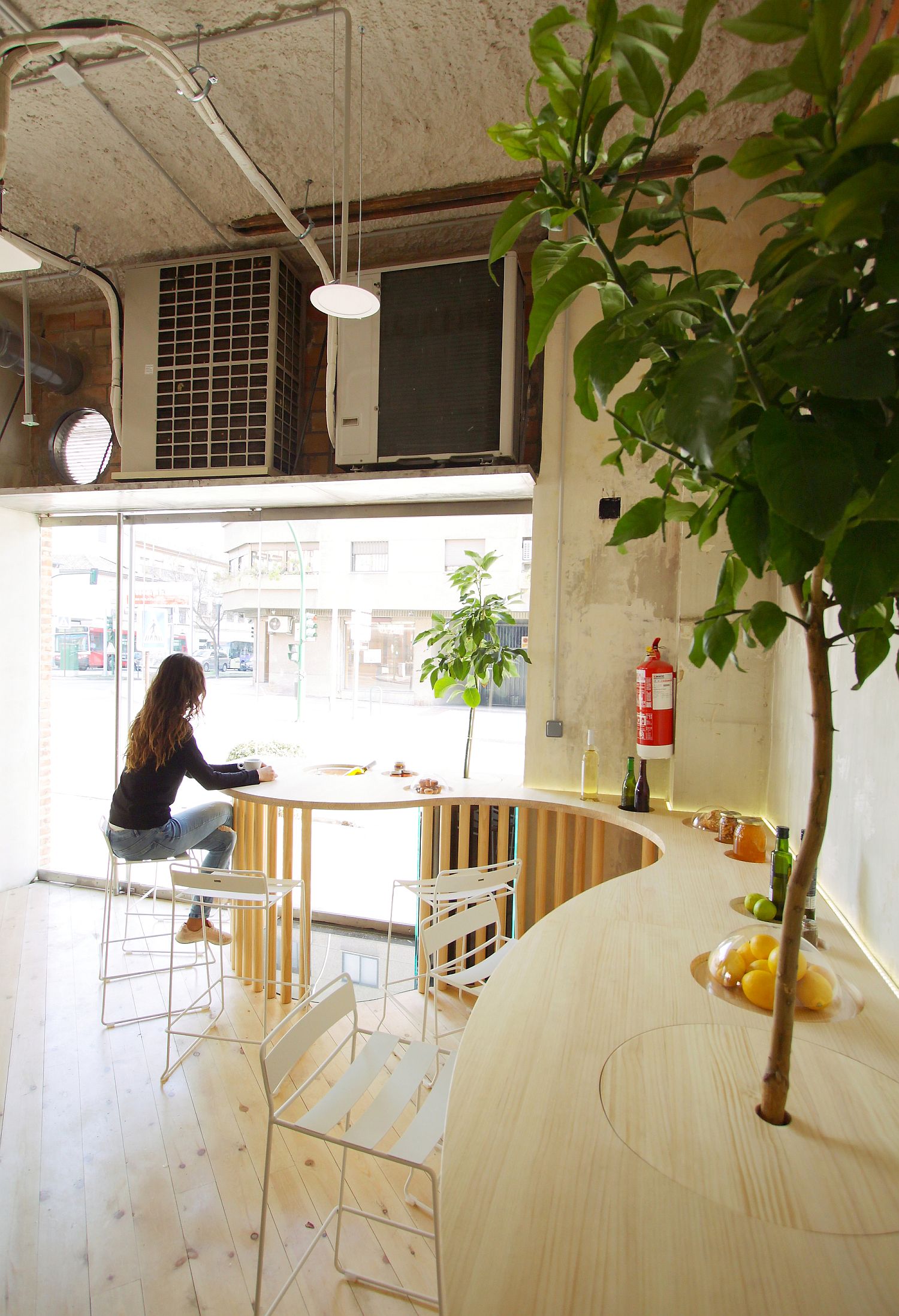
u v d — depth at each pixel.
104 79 2.51
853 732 1.78
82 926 3.85
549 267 0.92
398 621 3.80
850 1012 1.28
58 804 4.65
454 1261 0.75
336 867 4.38
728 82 2.48
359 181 3.03
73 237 3.56
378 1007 3.02
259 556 4.03
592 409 0.94
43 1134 2.27
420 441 3.13
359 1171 2.14
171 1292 1.73
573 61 0.78
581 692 3.14
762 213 2.77
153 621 4.28
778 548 0.73
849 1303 0.71
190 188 3.14
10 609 4.33
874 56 0.59
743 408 0.80
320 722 3.92
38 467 4.37
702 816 2.66
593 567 3.12
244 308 3.47
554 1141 0.93
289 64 2.44
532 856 3.14
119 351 3.66
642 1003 1.30
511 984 1.38
